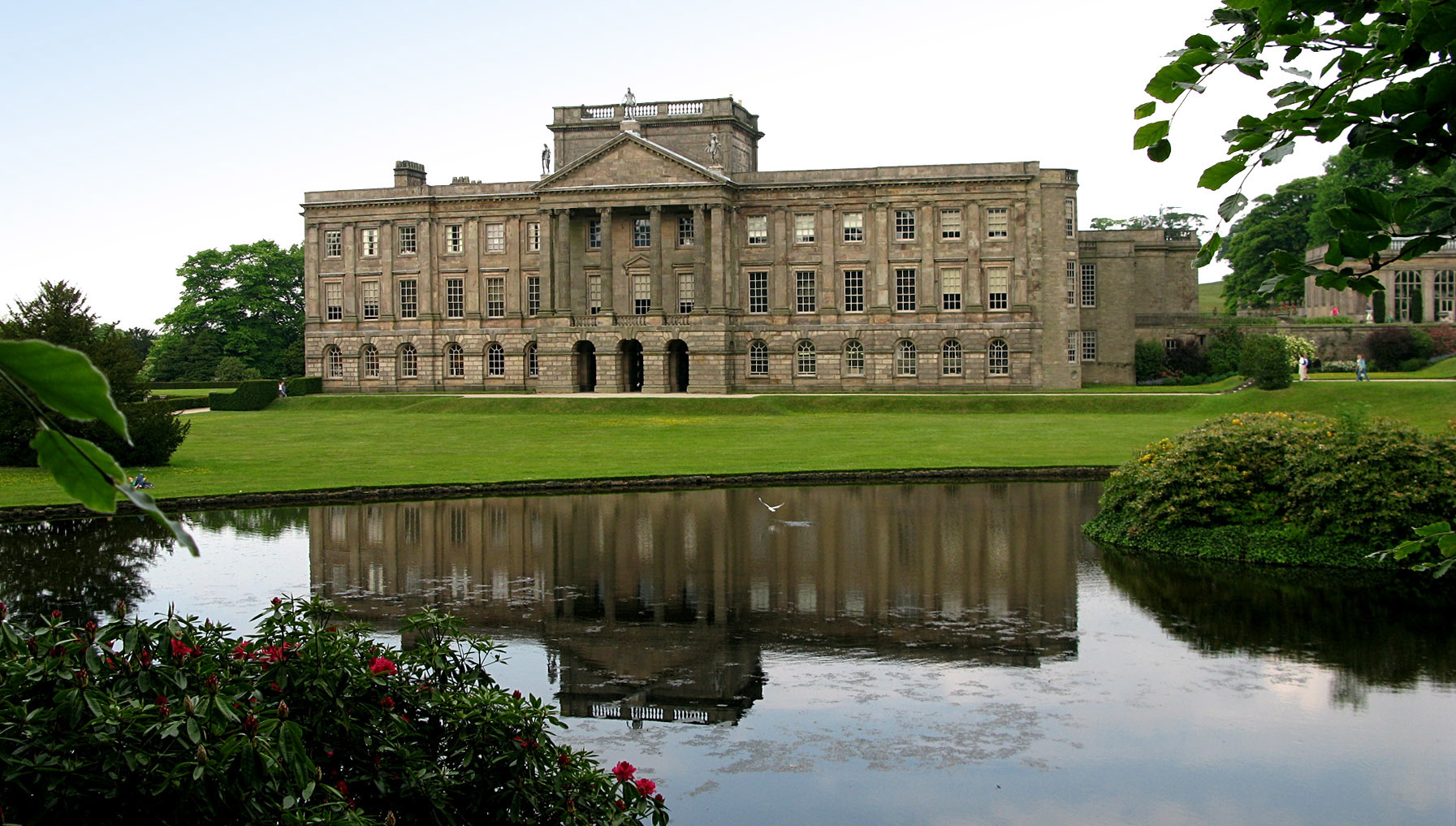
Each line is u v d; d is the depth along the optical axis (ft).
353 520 126.11
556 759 40.96
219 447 202.80
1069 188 297.12
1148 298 348.18
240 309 409.49
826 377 305.94
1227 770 55.01
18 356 12.03
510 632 79.82
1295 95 18.43
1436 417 206.59
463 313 324.80
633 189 298.35
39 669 33.60
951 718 62.34
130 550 106.93
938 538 114.32
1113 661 72.49
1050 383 297.12
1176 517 107.04
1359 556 98.58
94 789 30.58
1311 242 390.01
